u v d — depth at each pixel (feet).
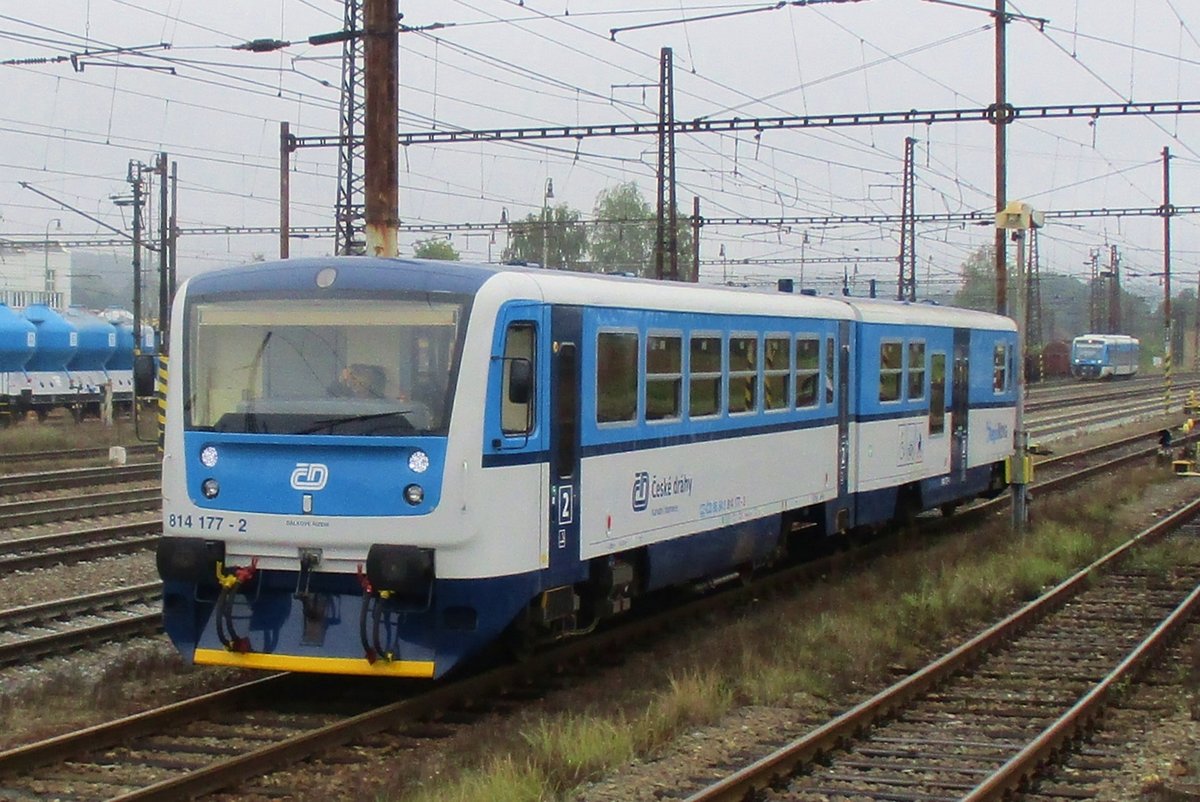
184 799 27.07
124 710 34.06
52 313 148.25
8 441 109.70
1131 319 453.58
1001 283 82.99
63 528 65.98
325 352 34.91
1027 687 38.75
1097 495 82.99
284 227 108.78
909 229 155.84
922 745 32.48
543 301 36.04
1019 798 28.40
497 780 26.86
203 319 36.01
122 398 157.17
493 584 34.17
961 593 50.21
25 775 28.50
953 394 69.62
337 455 34.22
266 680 35.96
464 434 33.65
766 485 49.60
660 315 42.01
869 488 59.00
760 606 50.57
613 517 39.58
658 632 45.34
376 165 54.75
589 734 30.48
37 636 42.65
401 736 32.76
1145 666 40.81
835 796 28.22
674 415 43.06
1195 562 62.13
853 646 41.57
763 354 49.16
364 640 33.40
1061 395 223.71
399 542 33.65
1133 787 28.96
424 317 34.32
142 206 143.23
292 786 28.50
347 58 95.96
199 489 35.32
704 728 33.30
